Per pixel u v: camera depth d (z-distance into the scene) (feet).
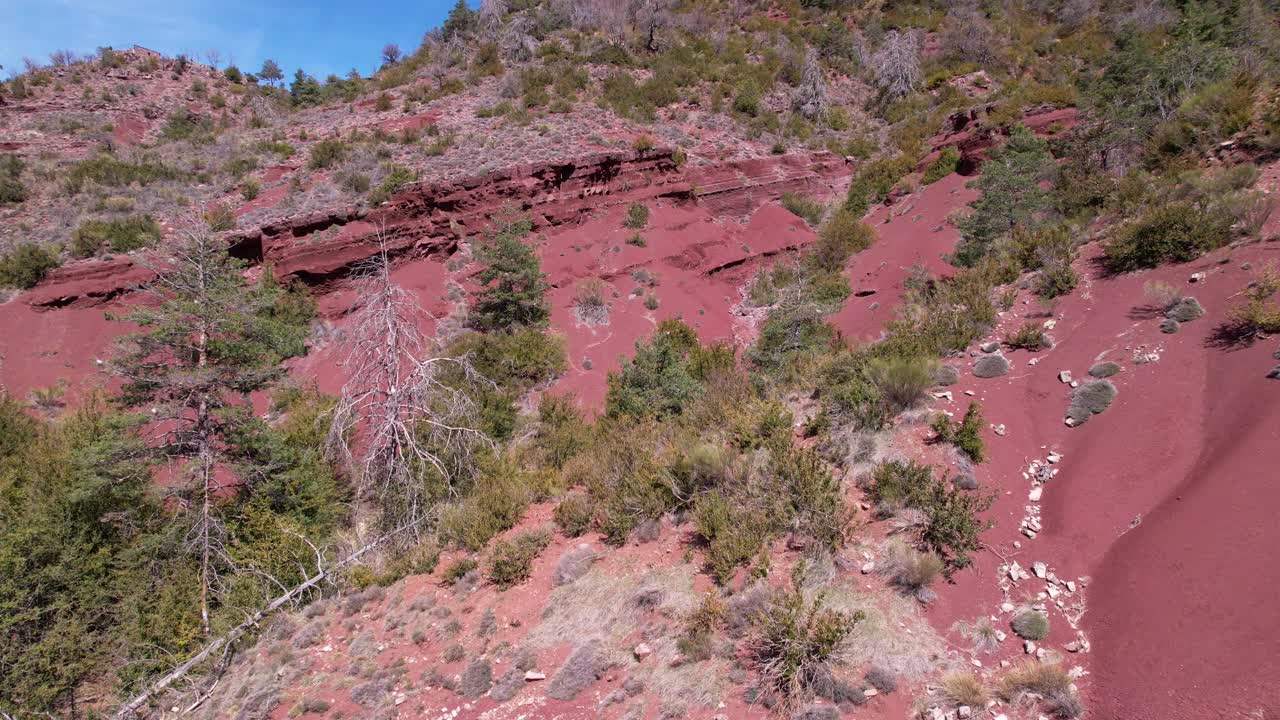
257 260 73.92
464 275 80.23
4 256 67.10
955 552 22.21
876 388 31.65
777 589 22.26
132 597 34.35
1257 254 29.19
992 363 32.27
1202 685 15.19
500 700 21.36
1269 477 19.03
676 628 22.29
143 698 27.20
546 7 177.17
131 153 99.55
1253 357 23.84
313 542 37.42
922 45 161.79
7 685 29.71
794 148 125.49
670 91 131.34
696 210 103.91
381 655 25.18
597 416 51.31
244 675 25.94
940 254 69.62
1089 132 62.95
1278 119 39.73
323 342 70.08
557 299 80.07
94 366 62.54
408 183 80.89
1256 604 16.21
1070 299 35.60
